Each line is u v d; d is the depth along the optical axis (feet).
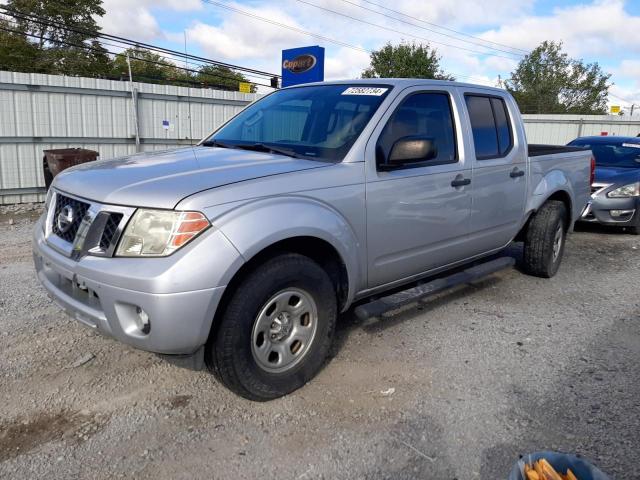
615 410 10.73
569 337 14.39
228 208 9.59
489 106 16.16
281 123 13.93
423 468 8.93
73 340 13.30
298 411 10.49
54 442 9.43
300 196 10.67
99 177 10.68
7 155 40.04
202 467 8.87
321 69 55.01
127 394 10.98
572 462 7.54
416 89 13.73
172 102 48.21
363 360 12.64
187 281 8.98
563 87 213.25
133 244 9.32
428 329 14.60
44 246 10.95
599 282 19.76
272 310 10.46
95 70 147.84
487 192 15.49
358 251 11.96
